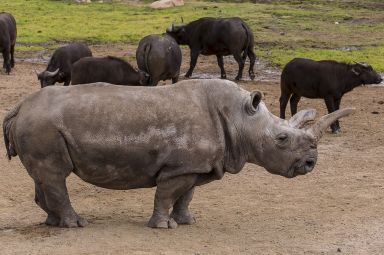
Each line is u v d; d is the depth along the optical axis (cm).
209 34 3438
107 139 1412
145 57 2859
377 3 6147
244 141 1461
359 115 2725
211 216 1595
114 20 5162
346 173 1978
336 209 1652
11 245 1359
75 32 4703
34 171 1440
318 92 2455
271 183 1884
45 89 1461
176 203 1523
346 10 5709
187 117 1427
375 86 3325
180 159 1420
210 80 1480
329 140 2359
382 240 1435
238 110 1458
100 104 1425
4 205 1698
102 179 1452
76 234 1423
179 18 5153
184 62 3966
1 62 3991
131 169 1438
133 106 1427
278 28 4788
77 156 1420
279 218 1583
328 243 1413
